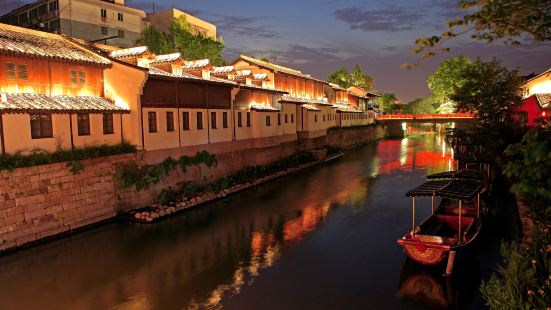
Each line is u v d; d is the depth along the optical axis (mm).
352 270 16484
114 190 22938
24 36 22500
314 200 28578
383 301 13945
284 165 40719
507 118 26656
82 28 50750
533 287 8938
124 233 21062
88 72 23703
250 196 29812
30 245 18672
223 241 20109
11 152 18547
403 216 24219
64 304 13914
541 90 36312
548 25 5801
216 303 13930
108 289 14992
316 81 59281
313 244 19594
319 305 13719
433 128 115312
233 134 33375
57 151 20297
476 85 27812
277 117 40281
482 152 33062
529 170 5242
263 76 41688
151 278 15906
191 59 48156
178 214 24656
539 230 10992
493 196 27594
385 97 115062
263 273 16328
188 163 28078
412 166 44344
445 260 16047
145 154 24703
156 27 57969
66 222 20328
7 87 19547
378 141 78625
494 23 5988
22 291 14836
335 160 49938
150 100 25125
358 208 26281
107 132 23531
